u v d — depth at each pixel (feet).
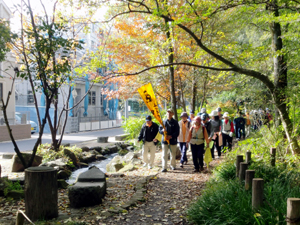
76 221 16.25
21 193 21.04
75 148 43.52
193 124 29.91
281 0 23.61
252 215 13.50
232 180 19.85
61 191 24.52
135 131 53.57
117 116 131.44
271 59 30.19
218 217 14.71
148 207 19.36
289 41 27.61
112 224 16.28
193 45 37.81
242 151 29.25
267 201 13.53
